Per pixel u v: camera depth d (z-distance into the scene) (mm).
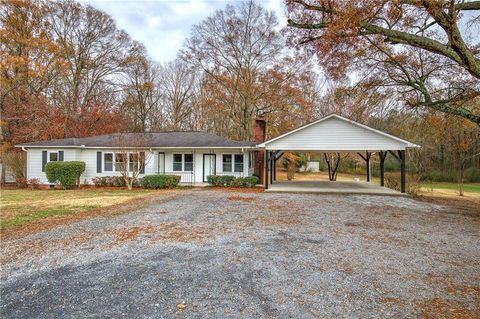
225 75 28469
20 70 22250
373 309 3287
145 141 18250
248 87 27500
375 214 9234
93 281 4043
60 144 18047
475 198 16578
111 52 30359
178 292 3689
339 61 10461
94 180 17766
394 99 13422
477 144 23844
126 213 8906
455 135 20438
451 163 27828
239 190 15844
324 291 3732
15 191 15742
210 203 10867
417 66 11656
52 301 3473
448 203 12883
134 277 4168
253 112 27969
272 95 26812
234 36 27828
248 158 19250
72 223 7594
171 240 6047
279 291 3725
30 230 6891
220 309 3266
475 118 9883
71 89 28469
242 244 5758
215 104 28953
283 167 37750
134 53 31703
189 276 4195
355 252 5316
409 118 16375
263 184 19672
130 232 6680
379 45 10227
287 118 26719
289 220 8078
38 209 9633
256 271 4375
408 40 8148
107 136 20281
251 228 7098
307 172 37375
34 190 16344
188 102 37625
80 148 18281
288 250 5391
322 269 4473
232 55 28203
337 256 5086
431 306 3363
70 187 17188
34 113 23391
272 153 15891
